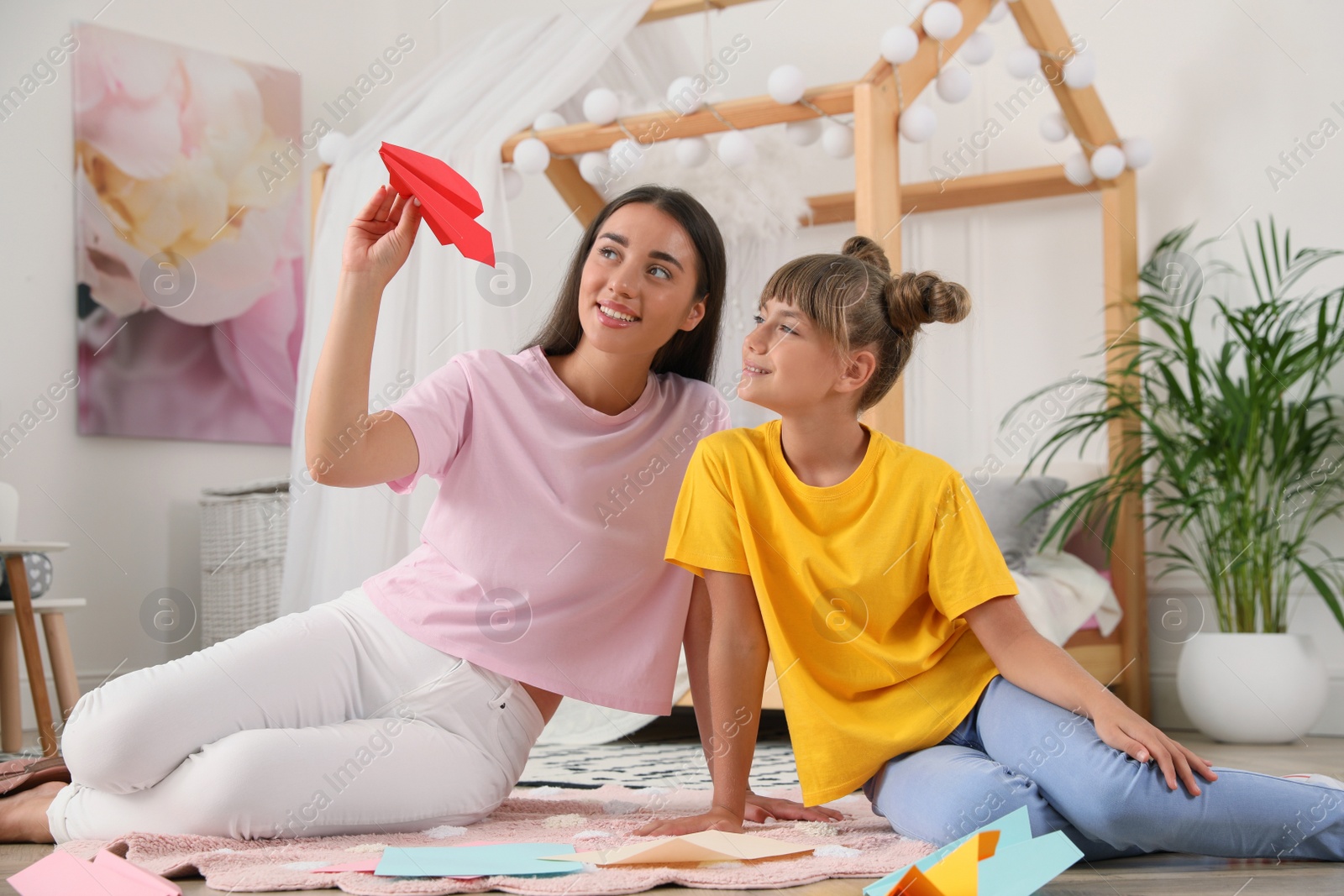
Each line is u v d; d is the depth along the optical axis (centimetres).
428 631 126
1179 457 295
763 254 298
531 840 114
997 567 121
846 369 124
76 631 310
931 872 85
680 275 133
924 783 112
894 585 124
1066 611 274
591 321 131
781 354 123
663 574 139
